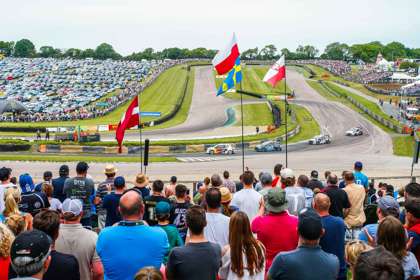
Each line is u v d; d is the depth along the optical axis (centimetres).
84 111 10312
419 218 766
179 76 16600
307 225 634
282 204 816
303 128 8312
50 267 639
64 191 1191
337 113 9719
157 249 692
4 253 637
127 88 13800
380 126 8456
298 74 17650
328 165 5269
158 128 8444
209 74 17325
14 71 19688
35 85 15100
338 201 1105
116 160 5384
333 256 649
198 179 4206
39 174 4409
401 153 6234
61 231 748
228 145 6312
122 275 677
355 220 1189
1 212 1152
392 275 416
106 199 1094
